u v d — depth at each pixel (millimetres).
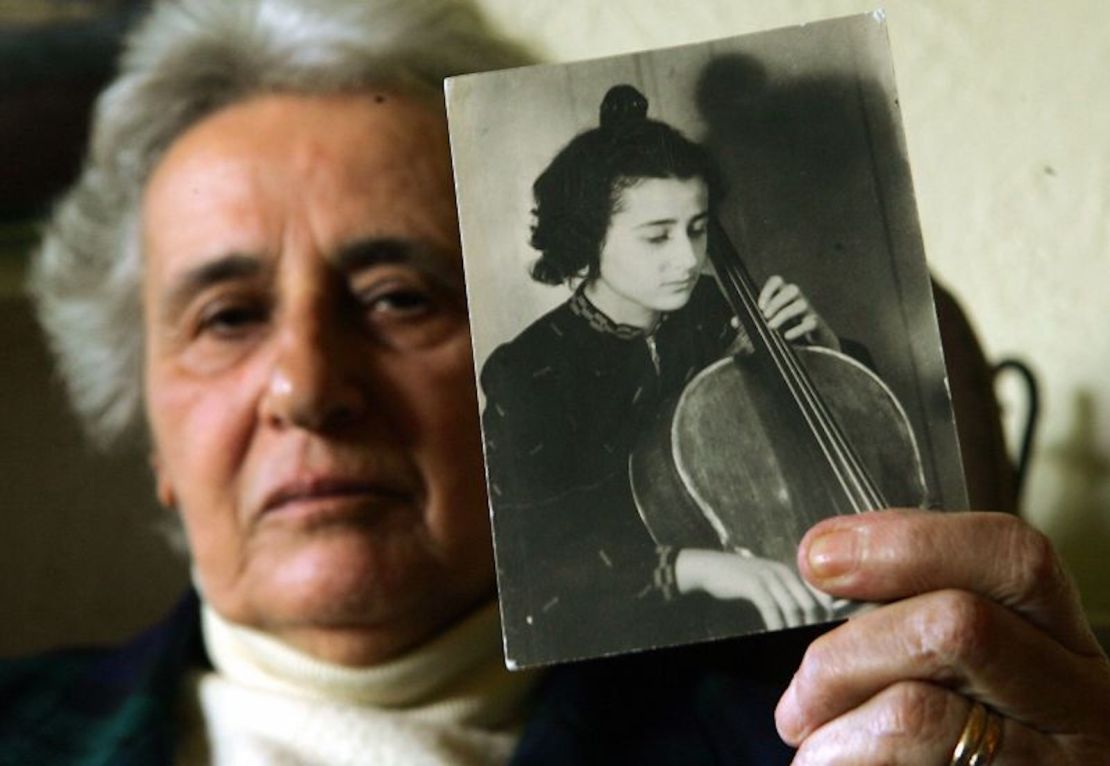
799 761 573
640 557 588
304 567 780
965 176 1064
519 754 811
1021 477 1011
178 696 887
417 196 796
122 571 1211
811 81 599
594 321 597
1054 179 1045
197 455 805
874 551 562
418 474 787
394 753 809
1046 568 563
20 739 874
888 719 558
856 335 592
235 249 787
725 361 594
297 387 752
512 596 587
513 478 592
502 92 600
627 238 596
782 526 588
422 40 844
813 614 585
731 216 596
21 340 1180
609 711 852
